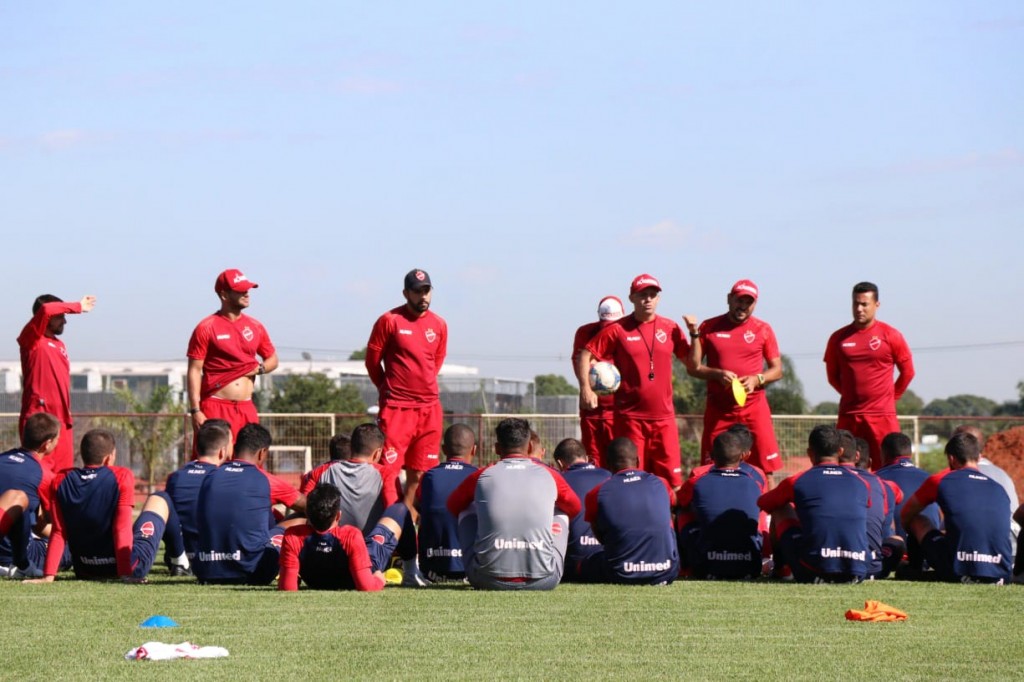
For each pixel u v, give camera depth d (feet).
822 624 44.50
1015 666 36.55
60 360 76.28
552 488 54.13
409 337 77.82
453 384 218.59
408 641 40.24
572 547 59.11
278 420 133.90
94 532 56.70
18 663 36.11
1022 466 129.80
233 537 55.01
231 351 77.87
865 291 81.97
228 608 47.26
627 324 78.33
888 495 62.03
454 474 58.23
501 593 52.49
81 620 44.27
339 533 52.65
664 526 56.39
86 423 143.02
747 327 79.41
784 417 128.47
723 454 60.85
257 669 35.42
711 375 78.13
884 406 82.48
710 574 59.52
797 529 57.77
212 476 55.83
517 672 35.35
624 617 45.73
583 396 77.61
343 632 41.91
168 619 43.24
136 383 309.83
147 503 58.18
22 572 59.16
